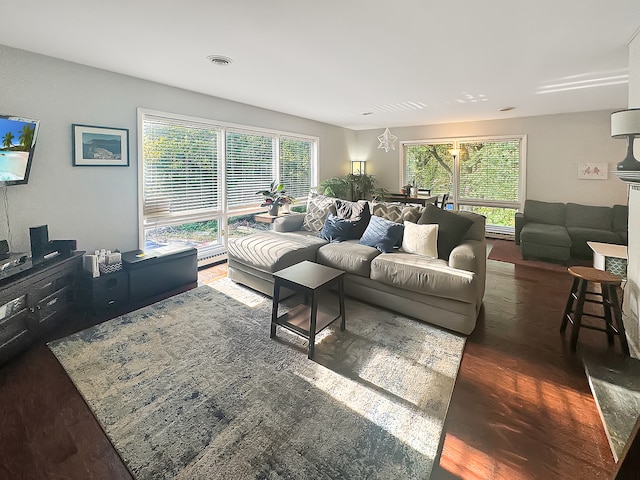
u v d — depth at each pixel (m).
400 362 2.19
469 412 1.75
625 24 2.15
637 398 1.77
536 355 2.28
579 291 2.33
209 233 4.45
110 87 3.19
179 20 2.10
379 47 2.54
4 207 2.59
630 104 2.38
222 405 1.77
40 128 2.75
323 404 1.79
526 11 1.98
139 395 1.83
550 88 3.72
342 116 5.69
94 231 3.20
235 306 3.04
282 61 2.85
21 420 1.65
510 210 6.20
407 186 6.27
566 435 1.59
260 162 5.10
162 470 1.39
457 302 2.54
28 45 2.53
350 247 3.30
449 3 1.89
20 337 2.19
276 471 1.39
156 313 2.87
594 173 5.29
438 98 4.24
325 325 2.37
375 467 1.41
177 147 3.91
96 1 1.86
